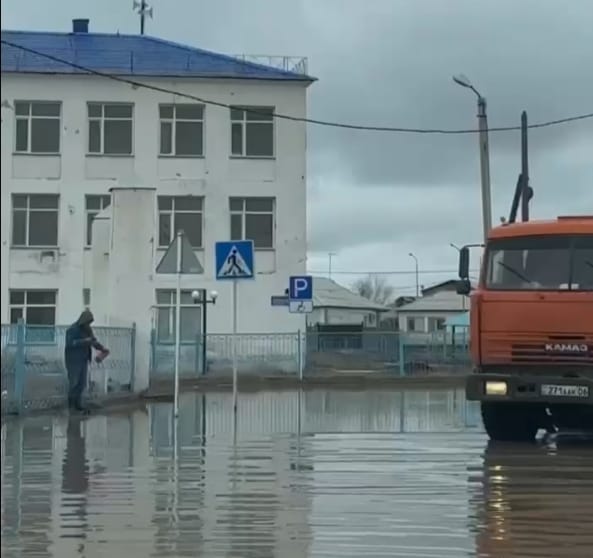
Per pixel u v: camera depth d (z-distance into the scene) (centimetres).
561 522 812
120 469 1096
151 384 2359
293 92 4247
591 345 1319
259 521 814
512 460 1184
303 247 4225
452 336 3675
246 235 4231
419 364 3625
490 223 2686
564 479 1033
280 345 3647
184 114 4244
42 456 1198
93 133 4219
